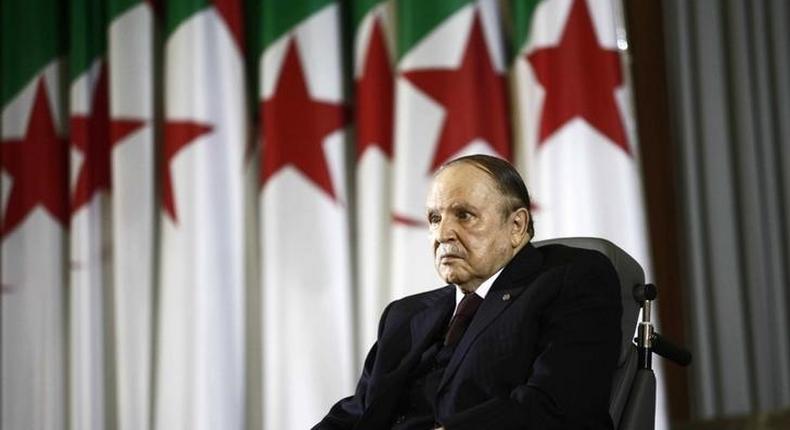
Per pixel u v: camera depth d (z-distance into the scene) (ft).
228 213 31.65
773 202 35.42
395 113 30.63
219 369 31.12
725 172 34.86
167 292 31.35
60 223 33.24
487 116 30.27
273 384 30.55
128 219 31.71
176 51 31.42
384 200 30.91
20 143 33.04
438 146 29.86
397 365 17.72
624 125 29.37
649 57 34.50
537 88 29.58
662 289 34.24
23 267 32.96
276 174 30.71
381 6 30.91
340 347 30.60
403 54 30.19
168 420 31.07
